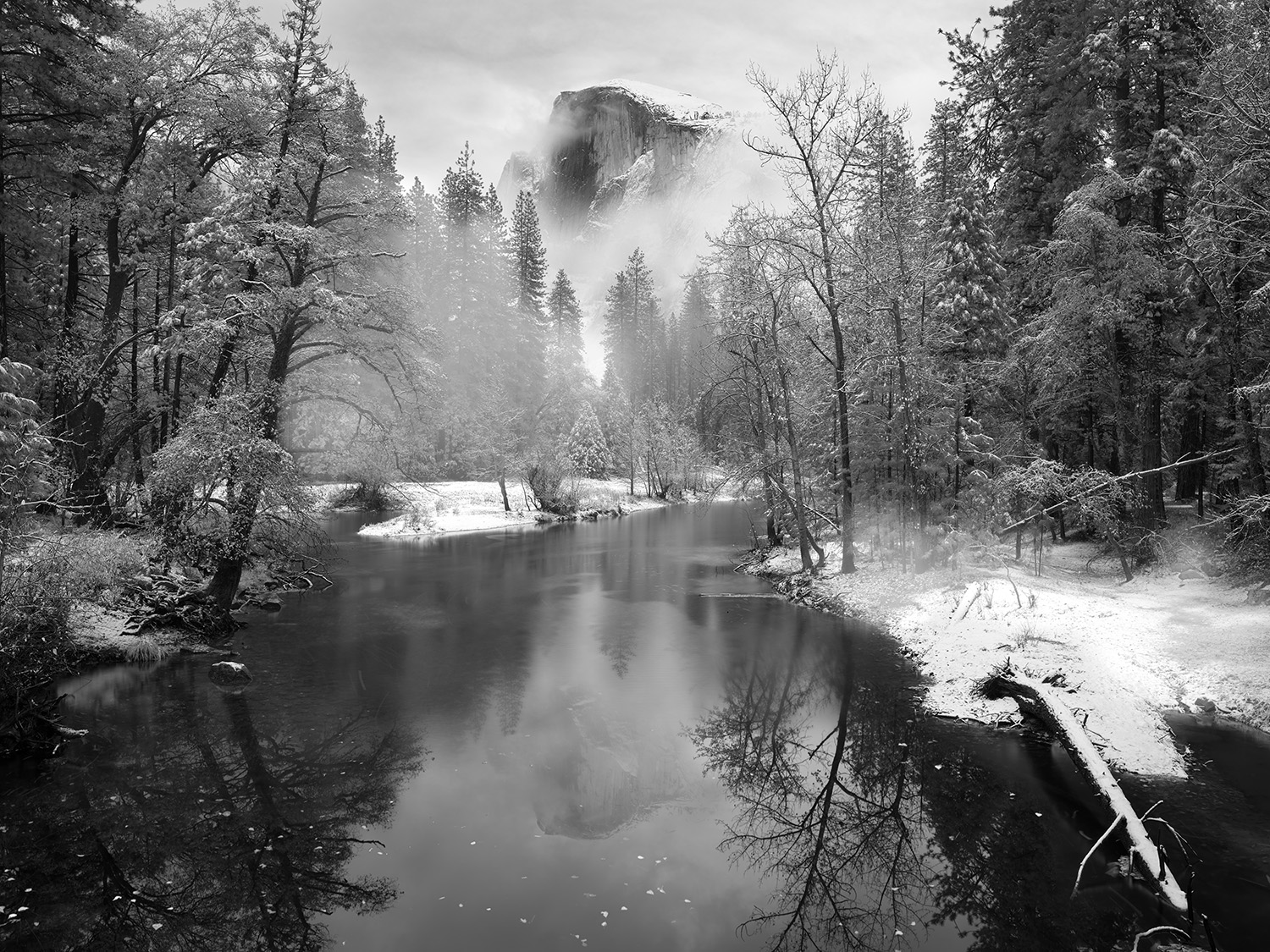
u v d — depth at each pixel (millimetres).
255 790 10008
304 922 7082
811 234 23781
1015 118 27531
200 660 16266
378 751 11398
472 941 6797
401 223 21016
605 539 41500
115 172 22344
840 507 29906
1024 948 6684
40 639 11938
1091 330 20234
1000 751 11336
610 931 6980
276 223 17844
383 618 20891
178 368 22938
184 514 18172
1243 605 15570
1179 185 19719
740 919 7211
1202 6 20688
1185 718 11695
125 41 20797
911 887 7840
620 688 14672
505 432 53250
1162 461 20906
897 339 22297
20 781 10266
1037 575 21094
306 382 20828
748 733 12375
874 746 11680
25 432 11648
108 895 7555
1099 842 7820
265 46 19703
